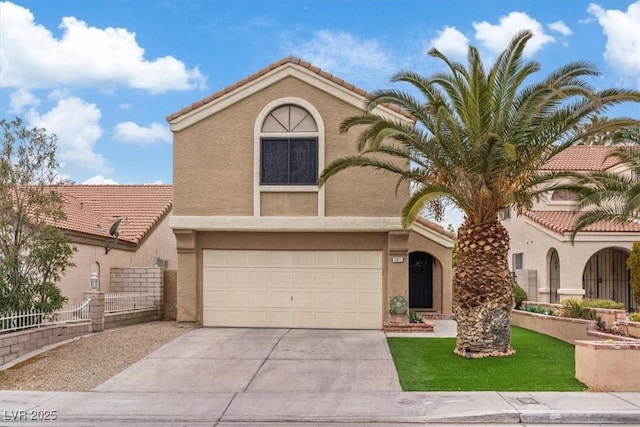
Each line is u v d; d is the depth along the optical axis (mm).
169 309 19875
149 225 23141
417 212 12711
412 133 12969
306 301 17953
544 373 11609
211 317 18078
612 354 10383
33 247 14016
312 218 17344
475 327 13148
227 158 17656
